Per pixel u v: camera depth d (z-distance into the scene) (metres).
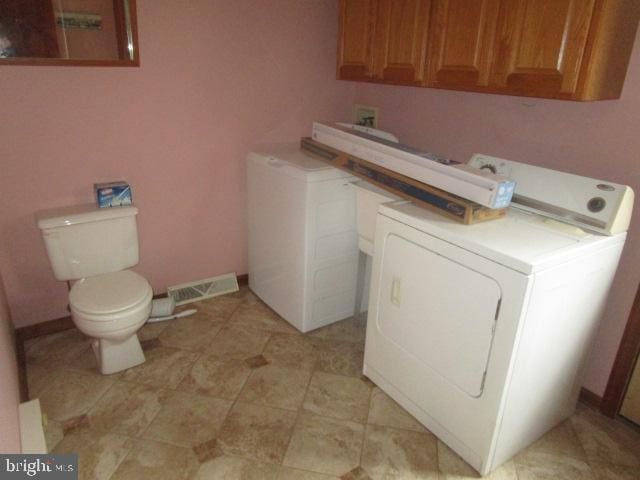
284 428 1.90
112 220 2.26
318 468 1.73
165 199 2.62
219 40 2.50
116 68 2.25
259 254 2.80
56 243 2.16
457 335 1.66
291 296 2.57
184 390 2.10
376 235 1.94
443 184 1.82
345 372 2.26
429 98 2.54
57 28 2.05
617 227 1.65
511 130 2.17
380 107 2.89
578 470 1.76
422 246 1.73
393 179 2.04
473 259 1.54
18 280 2.32
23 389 2.00
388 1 2.24
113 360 2.18
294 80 2.84
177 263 2.80
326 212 2.36
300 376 2.22
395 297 1.91
